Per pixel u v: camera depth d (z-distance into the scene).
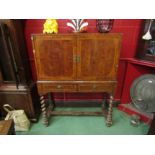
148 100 2.21
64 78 1.87
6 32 1.73
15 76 1.97
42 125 2.22
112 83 1.87
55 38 1.66
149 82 2.16
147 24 1.94
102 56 1.73
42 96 2.01
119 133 2.05
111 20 1.74
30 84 2.14
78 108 2.60
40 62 1.78
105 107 2.51
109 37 1.64
